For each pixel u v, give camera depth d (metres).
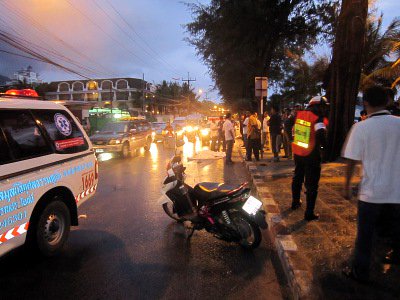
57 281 3.93
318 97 5.12
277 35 20.86
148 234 5.39
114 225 5.84
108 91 78.00
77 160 5.11
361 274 3.34
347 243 4.38
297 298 3.33
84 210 6.75
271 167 10.62
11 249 3.80
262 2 18.61
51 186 4.43
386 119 3.04
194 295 3.61
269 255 4.56
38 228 4.27
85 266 4.30
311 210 5.21
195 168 11.80
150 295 3.61
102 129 15.96
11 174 3.80
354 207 5.83
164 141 19.98
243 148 18.08
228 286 3.78
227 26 19.84
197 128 28.61
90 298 3.57
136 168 12.11
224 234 4.81
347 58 9.82
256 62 22.22
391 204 3.23
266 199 6.54
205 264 4.32
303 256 4.02
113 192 8.27
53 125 4.78
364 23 9.72
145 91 77.12
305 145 5.09
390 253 3.82
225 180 9.59
